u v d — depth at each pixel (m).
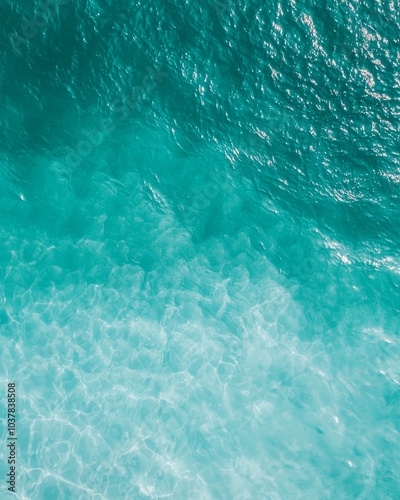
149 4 17.28
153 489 14.45
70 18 17.25
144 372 15.69
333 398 15.45
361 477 14.59
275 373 15.73
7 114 17.17
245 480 14.59
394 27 16.97
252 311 16.39
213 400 15.40
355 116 16.92
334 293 16.53
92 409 15.23
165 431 15.04
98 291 16.52
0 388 15.34
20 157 17.25
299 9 17.16
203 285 16.66
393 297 16.39
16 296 16.36
